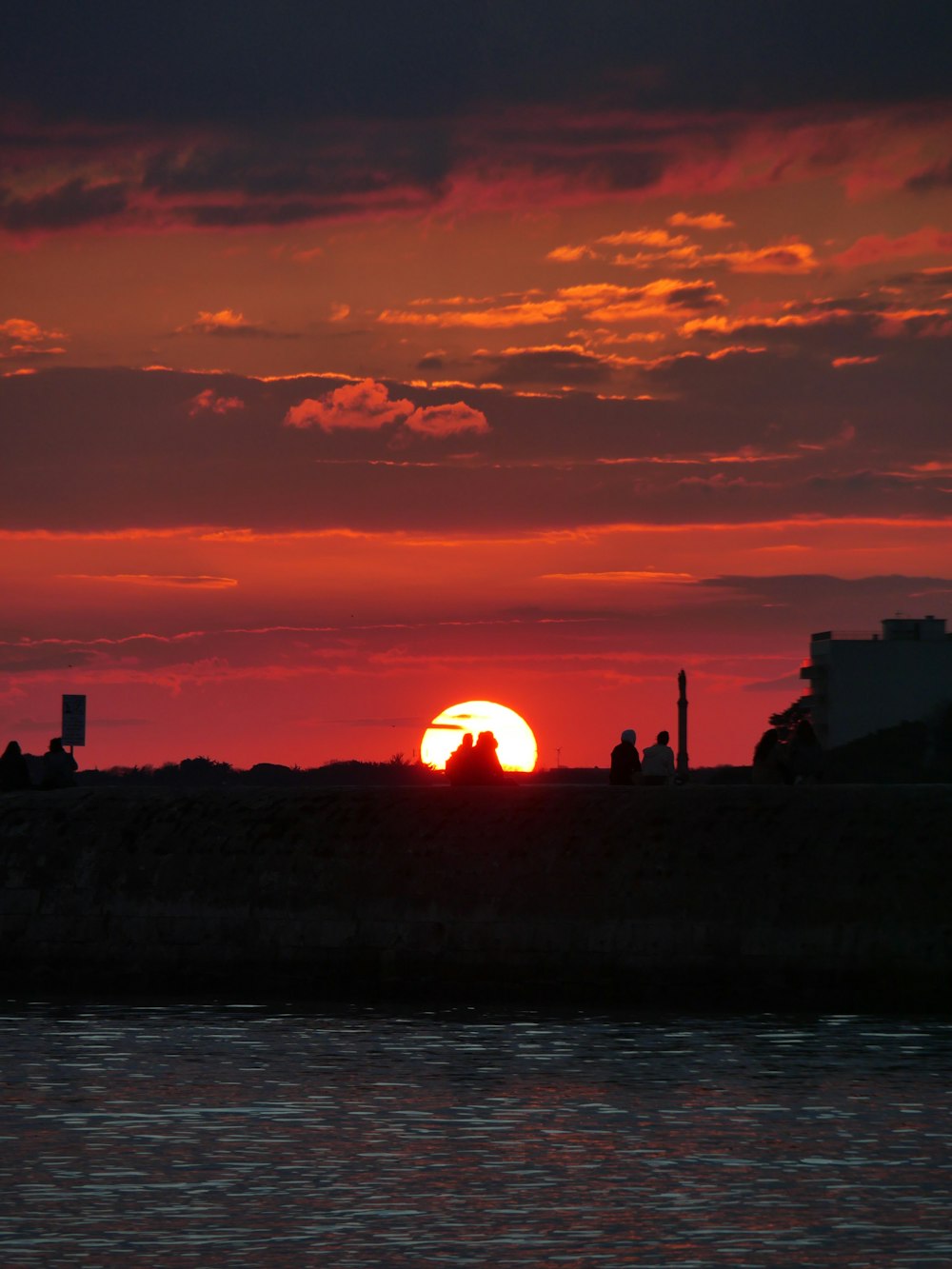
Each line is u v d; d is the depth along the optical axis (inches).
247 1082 2997.0
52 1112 2721.5
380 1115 2694.4
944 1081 2994.6
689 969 4087.1
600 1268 1860.2
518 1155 2407.7
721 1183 2235.5
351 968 4355.3
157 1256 1911.9
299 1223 2041.1
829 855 4077.3
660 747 4909.0
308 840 4503.0
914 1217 2064.5
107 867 4648.1
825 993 3996.1
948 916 3961.6
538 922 4215.1
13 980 4626.0
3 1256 1913.1
